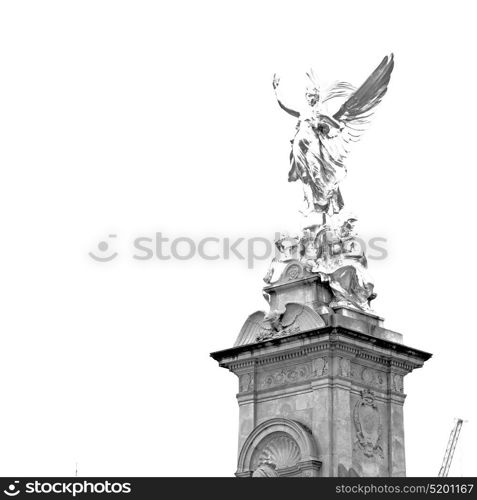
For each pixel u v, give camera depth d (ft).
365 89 303.68
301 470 282.77
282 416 289.53
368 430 288.10
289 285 294.05
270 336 291.79
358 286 294.46
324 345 285.43
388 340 291.79
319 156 300.20
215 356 297.53
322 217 298.56
